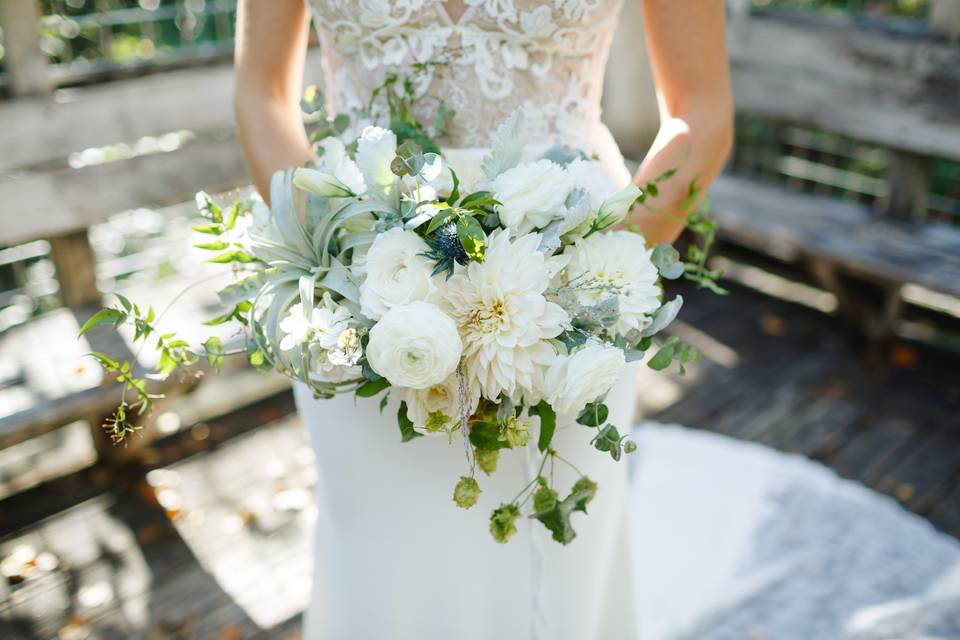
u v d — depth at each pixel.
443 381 1.04
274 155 1.40
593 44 1.36
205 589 2.24
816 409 2.94
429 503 1.44
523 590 1.54
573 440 1.38
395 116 1.33
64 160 2.59
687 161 1.33
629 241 1.10
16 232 2.46
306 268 1.12
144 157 2.66
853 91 3.15
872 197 3.52
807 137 3.58
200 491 2.59
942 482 2.61
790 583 2.16
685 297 3.64
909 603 2.10
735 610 2.09
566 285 1.06
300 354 1.06
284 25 1.44
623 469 1.56
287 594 2.23
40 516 2.50
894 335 3.33
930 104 2.97
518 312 1.00
